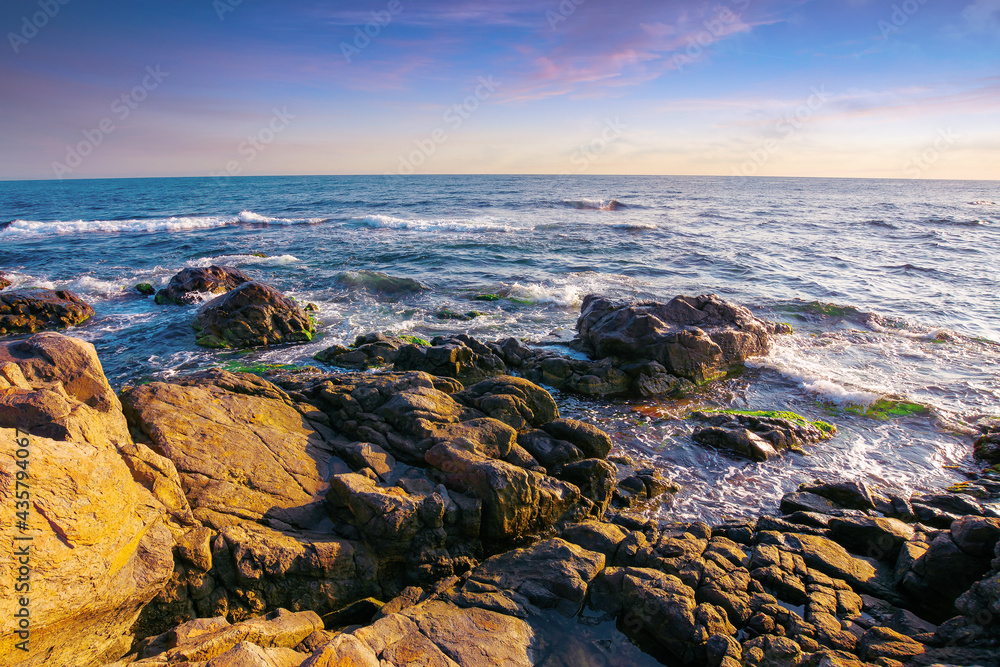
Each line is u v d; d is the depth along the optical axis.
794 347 17.94
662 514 9.52
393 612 6.63
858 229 44.81
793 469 10.97
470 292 24.89
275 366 16.02
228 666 4.86
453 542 8.02
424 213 55.66
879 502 9.09
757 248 35.41
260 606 6.74
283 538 7.14
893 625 6.30
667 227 44.69
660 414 13.54
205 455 7.94
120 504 5.73
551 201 67.00
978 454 11.42
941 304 22.91
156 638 5.73
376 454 9.05
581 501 9.26
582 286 25.88
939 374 15.65
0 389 6.09
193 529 6.80
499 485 8.13
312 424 9.91
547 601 6.89
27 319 19.31
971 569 6.61
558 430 10.54
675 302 17.34
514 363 16.08
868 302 23.41
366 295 24.44
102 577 5.35
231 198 76.56
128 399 8.19
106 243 37.75
